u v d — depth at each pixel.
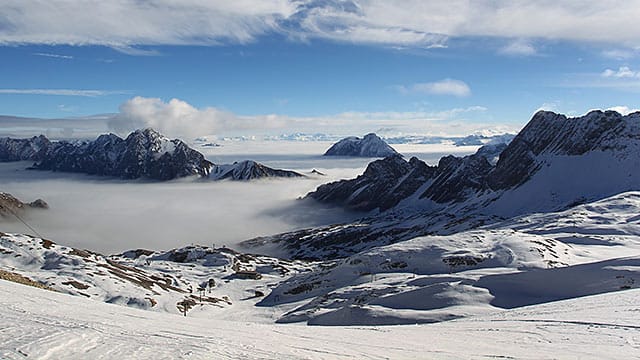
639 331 28.48
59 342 17.58
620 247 130.62
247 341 21.91
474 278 82.19
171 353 17.75
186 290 133.00
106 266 124.19
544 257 110.88
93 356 16.69
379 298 75.06
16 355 15.84
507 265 107.94
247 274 163.25
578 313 36.28
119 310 29.08
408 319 62.78
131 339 19.44
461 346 26.09
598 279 71.31
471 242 128.12
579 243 137.88
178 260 194.62
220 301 125.19
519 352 24.41
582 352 24.27
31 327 19.55
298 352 20.88
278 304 117.25
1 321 20.38
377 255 128.00
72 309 26.11
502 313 44.66
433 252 122.06
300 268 191.50
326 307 90.44
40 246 124.56
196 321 29.39
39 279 101.69
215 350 18.92
